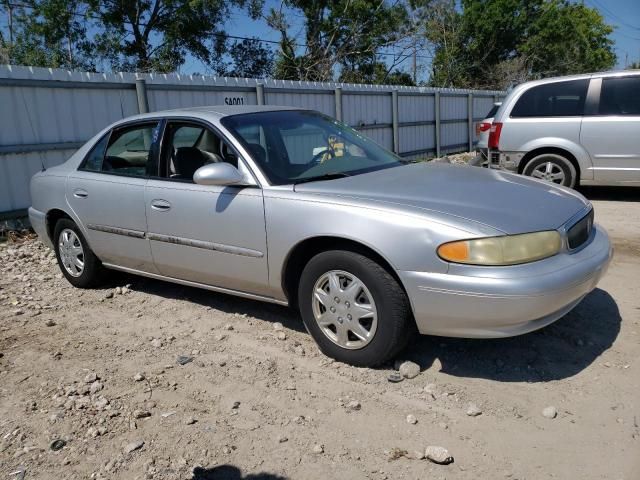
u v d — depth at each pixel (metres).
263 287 4.02
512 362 3.70
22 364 4.01
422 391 3.42
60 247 5.57
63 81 8.71
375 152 4.83
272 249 3.85
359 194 3.63
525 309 3.15
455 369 3.64
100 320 4.75
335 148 4.62
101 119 9.26
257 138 4.27
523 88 8.71
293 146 4.44
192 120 4.45
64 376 3.80
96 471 2.85
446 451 2.80
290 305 4.04
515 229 3.23
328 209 3.58
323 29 30.98
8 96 8.20
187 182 4.36
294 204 3.72
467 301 3.19
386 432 3.05
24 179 8.49
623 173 8.15
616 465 2.73
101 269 5.39
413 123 16.67
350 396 3.40
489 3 37.94
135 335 4.42
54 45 28.69
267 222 3.84
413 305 3.34
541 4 39.72
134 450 2.98
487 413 3.18
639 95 8.00
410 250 3.29
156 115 4.73
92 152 5.23
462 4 39.50
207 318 4.66
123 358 4.03
